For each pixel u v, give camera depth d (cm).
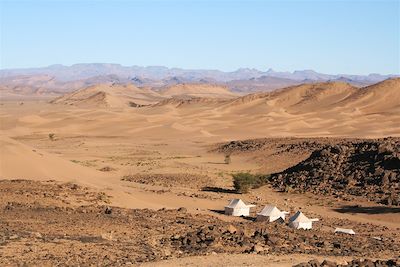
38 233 3466
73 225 3869
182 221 4350
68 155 10356
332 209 6025
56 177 6231
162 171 8450
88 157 10144
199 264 2880
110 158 10094
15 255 2914
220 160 9894
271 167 8919
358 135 13362
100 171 7875
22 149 6719
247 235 3781
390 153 7162
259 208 5822
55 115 18488
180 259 2991
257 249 3316
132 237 3594
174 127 15588
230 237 3647
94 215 4347
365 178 6844
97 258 2952
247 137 13800
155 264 2856
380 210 5831
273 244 3544
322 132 14562
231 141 12069
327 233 4444
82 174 6894
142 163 9388
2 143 6725
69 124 16575
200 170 8706
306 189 6938
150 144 12644
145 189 6544
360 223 5284
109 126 16262
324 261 2839
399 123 15950
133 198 5556
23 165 6275
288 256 3180
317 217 5472
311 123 16550
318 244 3725
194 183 7512
